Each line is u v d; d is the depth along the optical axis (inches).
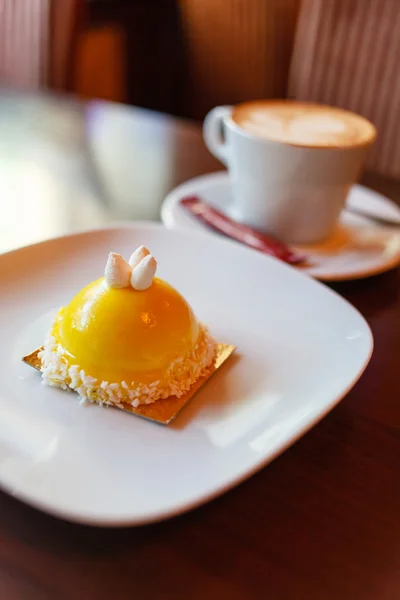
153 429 9.6
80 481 8.6
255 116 16.6
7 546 8.4
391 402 11.2
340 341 11.5
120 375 10.1
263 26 40.3
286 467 9.8
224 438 9.6
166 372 10.3
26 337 11.1
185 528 8.7
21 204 16.9
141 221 16.6
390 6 24.8
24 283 12.2
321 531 8.9
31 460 8.8
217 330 12.0
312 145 14.5
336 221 16.1
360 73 26.2
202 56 44.6
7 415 9.5
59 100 24.5
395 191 20.0
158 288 10.8
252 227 16.6
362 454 10.1
